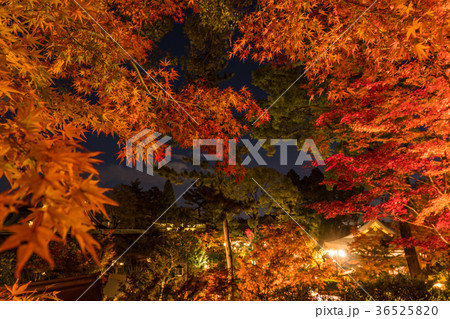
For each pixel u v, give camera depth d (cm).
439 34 326
